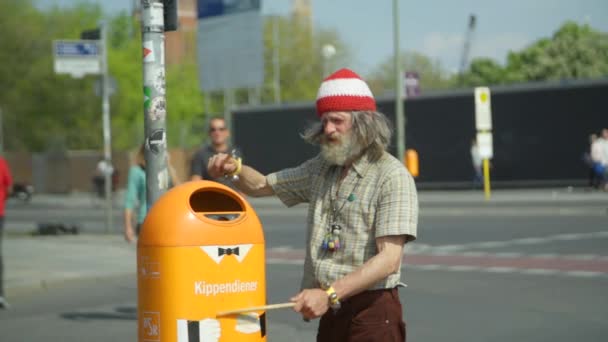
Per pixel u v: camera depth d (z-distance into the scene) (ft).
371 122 18.37
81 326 44.93
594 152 147.23
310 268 19.15
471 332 40.29
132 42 310.45
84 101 206.69
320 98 18.63
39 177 266.77
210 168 20.48
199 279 18.16
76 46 86.43
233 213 19.36
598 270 58.59
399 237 18.12
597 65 333.01
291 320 45.68
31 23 194.18
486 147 134.10
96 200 211.41
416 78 126.93
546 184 159.22
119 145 292.81
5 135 206.08
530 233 84.07
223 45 132.77
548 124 159.33
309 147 183.62
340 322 19.20
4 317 48.37
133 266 68.13
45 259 74.28
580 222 92.68
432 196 151.84
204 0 133.39
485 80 391.86
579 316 43.37
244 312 18.61
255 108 189.57
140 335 18.74
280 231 100.22
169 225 18.20
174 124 333.62
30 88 197.16
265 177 20.36
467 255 69.67
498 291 51.60
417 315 44.91
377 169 18.56
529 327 41.04
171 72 337.11
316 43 335.67
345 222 18.67
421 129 170.71
